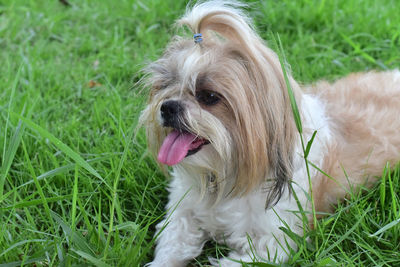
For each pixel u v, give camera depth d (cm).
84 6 160
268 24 136
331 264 81
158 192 98
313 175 90
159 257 88
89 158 101
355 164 96
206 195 90
